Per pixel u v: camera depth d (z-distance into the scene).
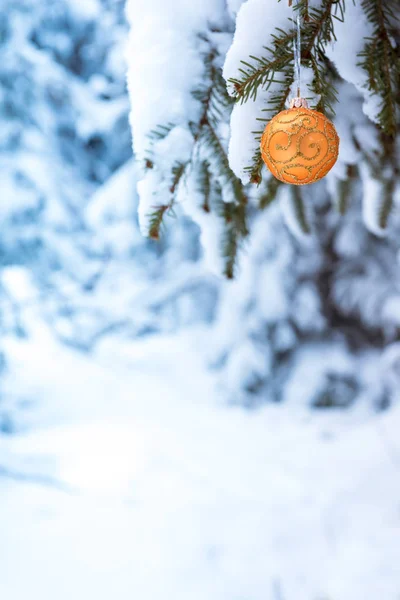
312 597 2.05
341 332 5.55
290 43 1.01
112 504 2.97
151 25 1.24
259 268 5.39
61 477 3.41
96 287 7.10
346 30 1.12
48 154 7.05
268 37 1.01
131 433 4.27
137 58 1.25
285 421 4.28
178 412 5.02
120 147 7.53
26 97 6.73
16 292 6.48
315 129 0.83
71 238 7.04
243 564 2.30
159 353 6.48
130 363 6.48
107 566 2.39
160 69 1.23
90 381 5.98
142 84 1.24
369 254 5.23
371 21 1.13
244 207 1.44
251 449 3.61
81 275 7.07
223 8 1.22
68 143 7.44
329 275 5.46
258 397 5.50
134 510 2.87
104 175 7.68
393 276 5.23
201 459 3.55
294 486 2.88
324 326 5.48
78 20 6.83
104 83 6.89
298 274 5.39
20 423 5.24
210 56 1.24
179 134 1.24
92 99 6.83
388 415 3.53
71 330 6.80
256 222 5.12
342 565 2.14
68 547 2.54
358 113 1.35
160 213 1.26
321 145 0.84
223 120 1.25
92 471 3.50
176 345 6.55
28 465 3.59
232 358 5.56
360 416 4.14
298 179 0.88
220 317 5.81
